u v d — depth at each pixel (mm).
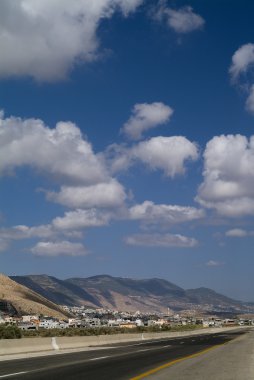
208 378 20812
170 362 28641
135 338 66500
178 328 130750
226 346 48125
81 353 37188
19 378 20172
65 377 20609
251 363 28906
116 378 20359
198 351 39719
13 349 35406
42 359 30719
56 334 70312
